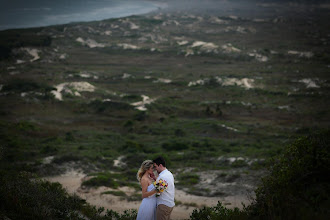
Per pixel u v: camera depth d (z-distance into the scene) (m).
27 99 77.88
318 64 138.00
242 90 93.56
